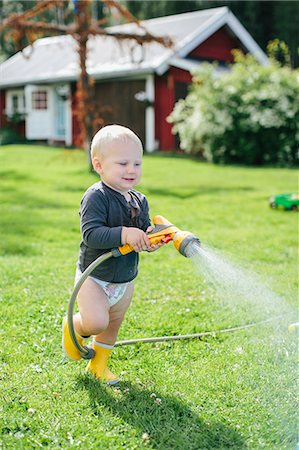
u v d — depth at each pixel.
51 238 6.25
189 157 16.22
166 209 8.01
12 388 2.88
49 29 11.24
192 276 4.81
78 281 2.70
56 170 12.55
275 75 14.48
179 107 15.86
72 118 20.52
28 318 3.80
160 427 2.56
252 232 6.58
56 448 2.40
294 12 33.59
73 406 2.71
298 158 14.38
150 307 4.09
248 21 34.75
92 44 21.36
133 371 3.12
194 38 18.12
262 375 3.09
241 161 14.81
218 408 2.76
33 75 21.95
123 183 2.78
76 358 3.02
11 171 12.41
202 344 3.50
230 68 19.11
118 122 18.97
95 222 2.73
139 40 11.45
